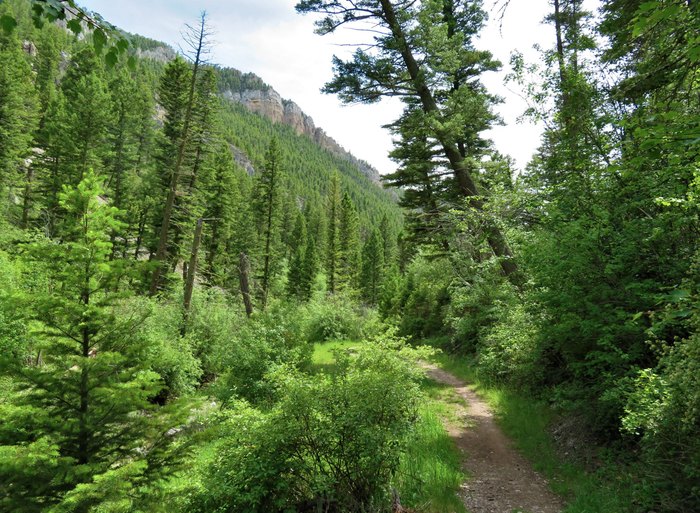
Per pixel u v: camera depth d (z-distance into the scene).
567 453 7.94
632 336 7.11
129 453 4.34
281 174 41.38
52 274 4.36
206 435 4.85
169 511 4.34
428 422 10.08
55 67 72.94
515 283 13.73
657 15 3.15
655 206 7.35
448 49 14.22
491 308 15.94
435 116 13.98
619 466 6.74
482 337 16.33
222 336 16.77
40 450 3.65
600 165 8.30
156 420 4.52
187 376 14.09
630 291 7.15
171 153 28.92
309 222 89.62
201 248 37.75
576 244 7.73
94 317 4.33
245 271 23.92
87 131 35.47
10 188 34.53
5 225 24.55
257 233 47.97
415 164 20.77
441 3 13.54
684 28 4.89
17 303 4.05
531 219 11.25
